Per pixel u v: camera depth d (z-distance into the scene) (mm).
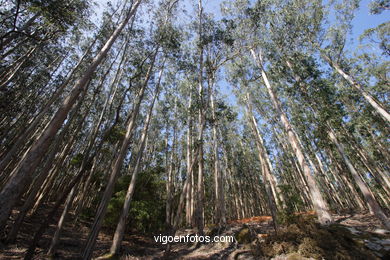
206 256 7586
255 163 29344
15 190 4055
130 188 8211
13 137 12891
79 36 13945
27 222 8898
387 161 17391
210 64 12289
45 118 15305
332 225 6809
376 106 12477
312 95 13375
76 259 6457
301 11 14055
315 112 13414
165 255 6629
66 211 6969
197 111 12094
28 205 6898
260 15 13430
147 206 10047
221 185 13766
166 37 11844
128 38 11734
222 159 25266
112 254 6934
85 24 11156
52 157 7309
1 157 12047
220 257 7230
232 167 25141
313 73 12938
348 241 5820
